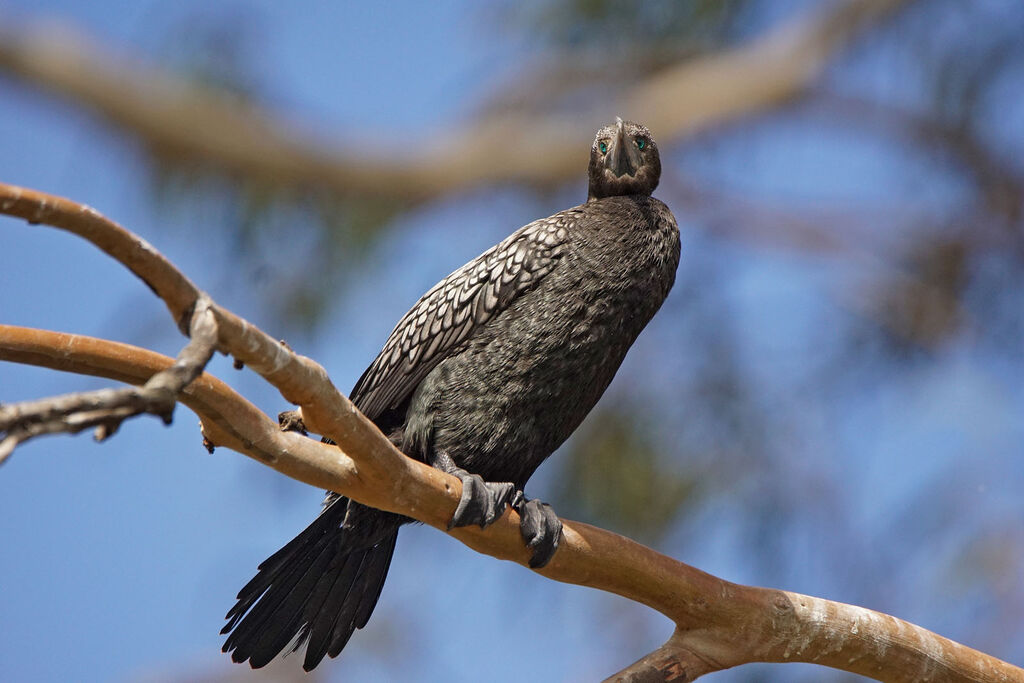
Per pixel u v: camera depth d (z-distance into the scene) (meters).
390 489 7.80
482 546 8.53
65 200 5.76
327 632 9.52
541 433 9.92
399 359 10.26
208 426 7.25
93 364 7.07
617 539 8.48
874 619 8.68
